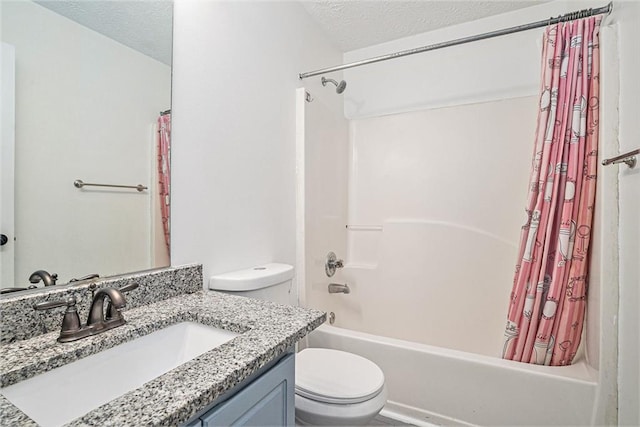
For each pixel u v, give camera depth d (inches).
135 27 36.9
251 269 52.6
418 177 85.9
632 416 40.5
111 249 34.2
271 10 62.1
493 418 49.5
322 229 77.9
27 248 27.6
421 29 84.4
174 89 41.4
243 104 53.7
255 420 25.8
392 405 56.7
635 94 41.3
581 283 52.3
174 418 17.2
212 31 47.5
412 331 82.3
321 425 40.7
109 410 17.3
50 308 25.7
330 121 83.7
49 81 29.1
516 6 74.7
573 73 54.8
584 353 53.1
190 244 43.4
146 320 31.0
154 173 38.9
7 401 18.5
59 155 29.8
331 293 82.4
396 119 89.5
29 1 27.8
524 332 55.1
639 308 39.4
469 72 80.9
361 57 94.8
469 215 79.4
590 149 53.0
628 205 42.2
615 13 48.0
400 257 84.7
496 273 75.7
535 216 56.2
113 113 34.5
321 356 50.1
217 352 24.4
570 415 45.4
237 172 52.1
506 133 76.5
